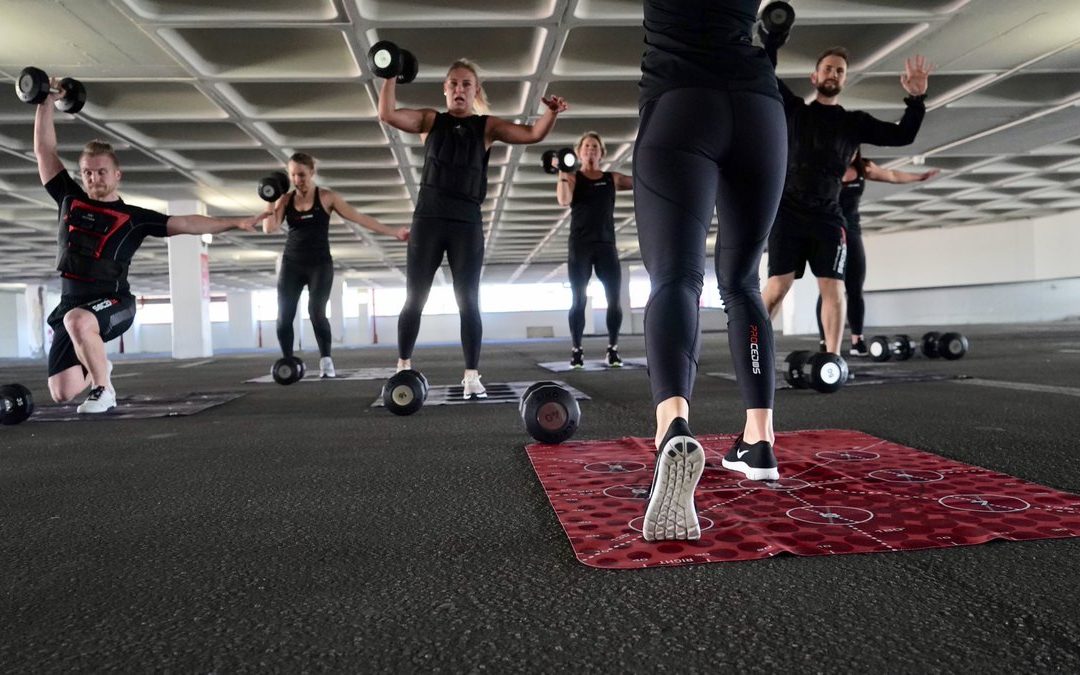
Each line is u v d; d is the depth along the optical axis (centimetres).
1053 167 1109
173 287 1176
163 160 863
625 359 737
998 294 1788
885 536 125
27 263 1834
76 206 351
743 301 165
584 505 152
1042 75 708
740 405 329
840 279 339
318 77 602
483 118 335
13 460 239
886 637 88
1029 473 174
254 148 820
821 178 325
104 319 358
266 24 501
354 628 96
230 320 2908
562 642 89
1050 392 342
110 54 553
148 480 201
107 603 107
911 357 578
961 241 1817
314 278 544
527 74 607
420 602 104
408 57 302
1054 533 125
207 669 85
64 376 360
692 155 138
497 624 95
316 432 285
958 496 151
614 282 569
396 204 1207
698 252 137
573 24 512
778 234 334
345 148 844
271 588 112
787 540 124
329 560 125
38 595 111
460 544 132
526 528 141
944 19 534
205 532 145
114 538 143
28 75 329
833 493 154
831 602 99
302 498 173
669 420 127
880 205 1452
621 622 94
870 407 301
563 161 507
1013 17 538
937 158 1036
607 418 298
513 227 1476
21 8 480
